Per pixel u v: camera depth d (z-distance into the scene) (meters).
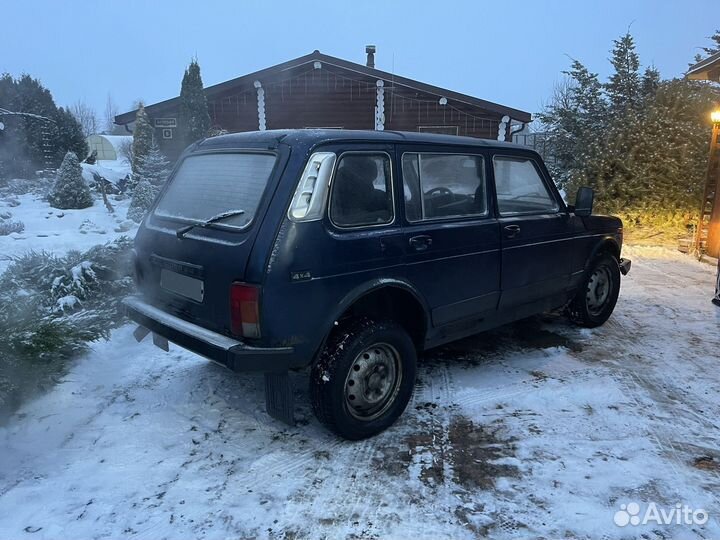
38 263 5.04
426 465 3.04
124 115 17.03
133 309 3.52
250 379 4.10
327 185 2.98
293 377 4.18
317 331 2.97
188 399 3.77
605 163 10.30
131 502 2.70
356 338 3.13
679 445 3.24
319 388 3.09
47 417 3.48
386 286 3.26
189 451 3.15
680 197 9.73
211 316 3.06
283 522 2.57
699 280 7.31
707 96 10.16
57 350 3.73
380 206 3.30
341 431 3.17
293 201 2.90
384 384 3.36
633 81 13.62
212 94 16.33
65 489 2.78
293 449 3.19
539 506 2.69
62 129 22.69
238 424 3.46
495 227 3.99
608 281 5.39
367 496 2.77
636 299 6.39
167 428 3.39
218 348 2.84
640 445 3.24
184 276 3.24
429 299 3.58
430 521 2.59
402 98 16.62
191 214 3.41
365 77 16.53
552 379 4.15
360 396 3.24
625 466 3.02
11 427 3.34
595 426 3.46
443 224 3.64
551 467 3.01
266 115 16.78
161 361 4.42
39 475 2.89
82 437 3.27
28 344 3.45
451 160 3.77
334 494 2.78
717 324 5.50
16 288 4.33
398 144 3.41
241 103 16.61
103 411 3.59
